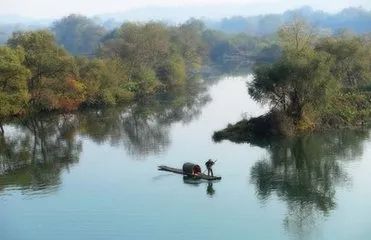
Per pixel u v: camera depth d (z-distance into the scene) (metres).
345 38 117.94
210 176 60.59
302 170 63.81
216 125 94.06
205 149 75.62
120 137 87.75
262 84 81.25
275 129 79.69
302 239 43.97
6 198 57.03
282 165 66.25
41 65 112.00
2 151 80.81
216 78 180.50
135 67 151.38
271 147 75.19
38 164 71.62
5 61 103.44
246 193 55.78
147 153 74.81
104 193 57.34
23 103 108.69
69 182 62.09
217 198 54.53
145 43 154.38
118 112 114.88
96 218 50.19
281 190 56.62
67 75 116.19
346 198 53.38
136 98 135.62
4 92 105.50
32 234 47.12
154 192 57.00
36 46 120.12
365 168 63.00
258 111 106.44
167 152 74.81
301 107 81.50
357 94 93.94
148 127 95.75
